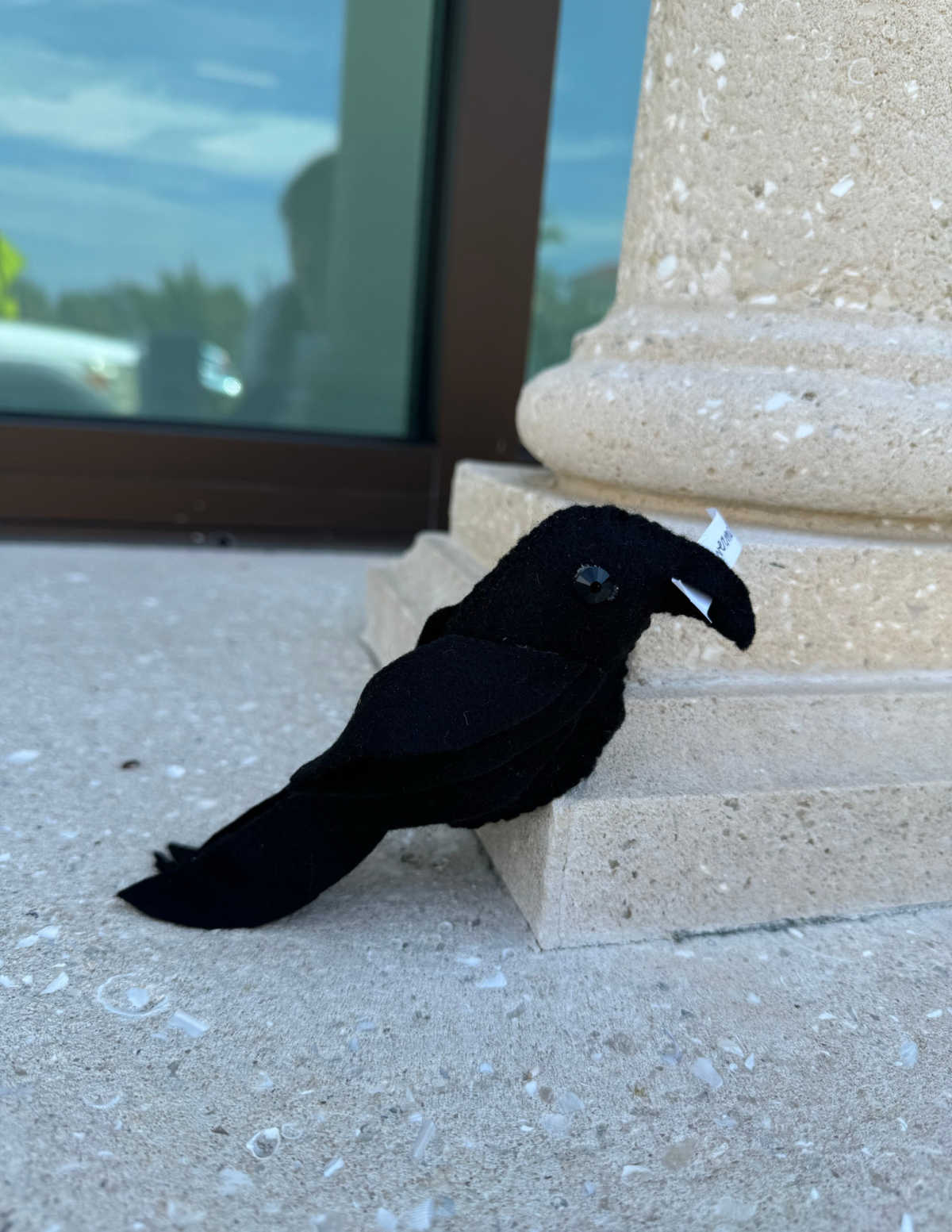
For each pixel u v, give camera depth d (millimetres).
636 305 358
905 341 311
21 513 646
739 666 312
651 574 234
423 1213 198
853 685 316
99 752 367
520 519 366
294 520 693
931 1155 219
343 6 634
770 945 288
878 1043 250
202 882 276
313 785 258
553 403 359
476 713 238
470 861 319
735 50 309
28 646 464
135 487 660
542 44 629
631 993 263
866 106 298
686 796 277
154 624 511
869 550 309
